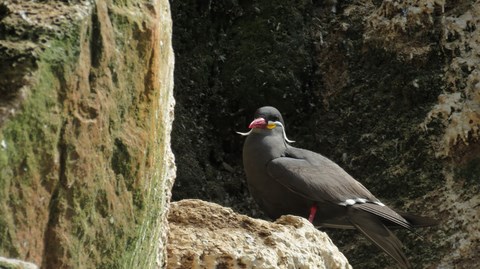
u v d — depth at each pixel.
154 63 5.56
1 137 4.49
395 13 15.59
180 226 7.53
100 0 5.19
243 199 15.50
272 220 13.05
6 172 4.53
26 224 4.69
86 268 5.16
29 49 4.74
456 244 13.98
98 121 5.11
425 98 15.09
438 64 15.16
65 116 4.89
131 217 5.49
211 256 7.20
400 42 15.44
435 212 14.36
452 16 15.18
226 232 7.51
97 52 5.14
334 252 8.16
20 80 4.66
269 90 15.63
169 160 6.50
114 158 5.30
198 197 15.03
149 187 5.67
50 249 4.89
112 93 5.25
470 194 14.20
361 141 15.34
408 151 14.90
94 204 5.16
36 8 5.01
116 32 5.28
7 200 4.55
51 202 4.88
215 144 15.63
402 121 15.16
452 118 14.51
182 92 15.48
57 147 4.85
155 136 5.67
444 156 14.55
